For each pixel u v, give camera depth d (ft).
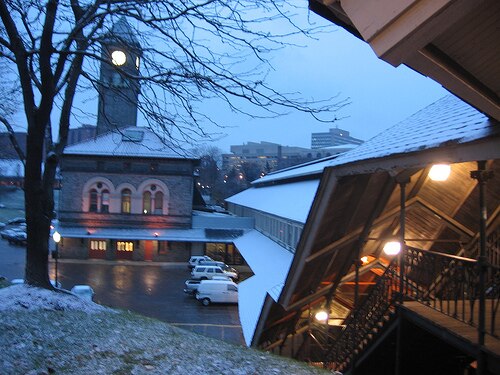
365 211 30.66
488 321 20.66
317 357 45.03
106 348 19.42
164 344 20.97
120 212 141.18
